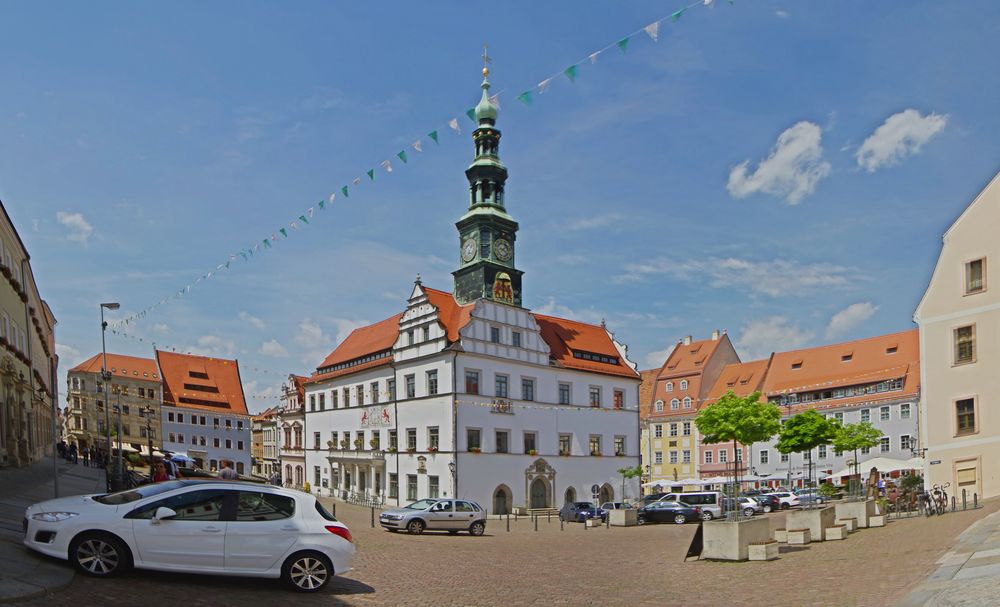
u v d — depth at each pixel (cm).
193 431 10900
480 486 5816
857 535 2562
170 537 1305
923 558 1741
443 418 5841
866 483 4109
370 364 6850
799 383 8656
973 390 3856
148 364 10912
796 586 1569
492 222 6606
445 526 3597
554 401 6538
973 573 1352
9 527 1620
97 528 1278
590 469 6731
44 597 1092
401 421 6331
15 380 3972
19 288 4366
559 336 7025
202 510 1339
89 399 10162
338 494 7169
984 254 3891
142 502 1327
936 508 3170
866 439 5656
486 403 5966
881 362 8125
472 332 5972
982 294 3875
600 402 6975
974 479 3800
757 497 5406
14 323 4350
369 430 6788
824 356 8762
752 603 1409
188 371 11231
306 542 1371
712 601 1459
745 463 8756
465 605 1418
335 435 7362
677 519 4625
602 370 7019
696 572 1916
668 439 9738
